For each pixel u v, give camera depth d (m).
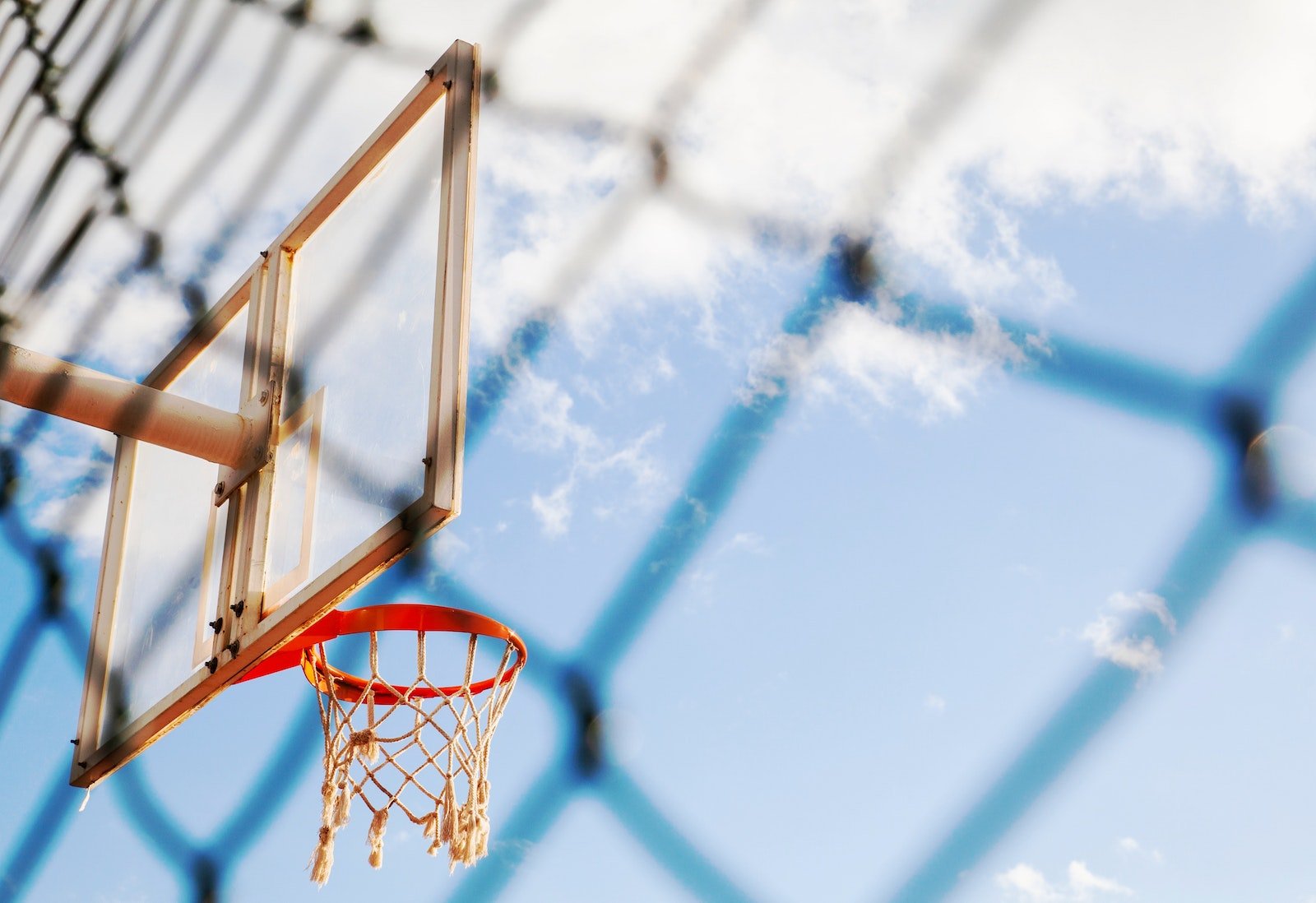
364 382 2.77
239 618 2.86
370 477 2.62
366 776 3.21
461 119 2.76
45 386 2.91
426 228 2.74
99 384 2.97
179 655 3.07
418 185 2.83
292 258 3.23
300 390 2.99
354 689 3.50
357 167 3.05
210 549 3.12
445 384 2.51
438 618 3.37
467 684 3.35
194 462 3.37
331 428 2.82
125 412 2.96
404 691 3.47
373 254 2.90
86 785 3.32
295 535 2.80
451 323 2.57
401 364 2.67
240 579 2.91
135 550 3.50
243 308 3.31
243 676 3.20
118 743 3.16
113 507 3.67
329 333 2.96
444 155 2.76
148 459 3.65
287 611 2.70
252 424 3.05
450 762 3.24
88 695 3.39
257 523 2.93
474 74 2.81
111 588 3.52
